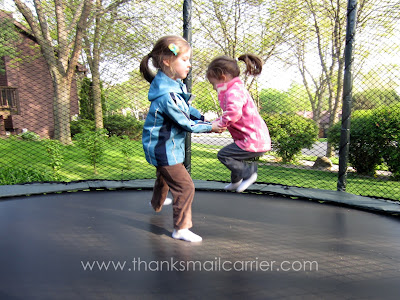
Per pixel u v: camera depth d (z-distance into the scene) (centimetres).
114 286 116
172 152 165
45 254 143
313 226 191
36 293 110
